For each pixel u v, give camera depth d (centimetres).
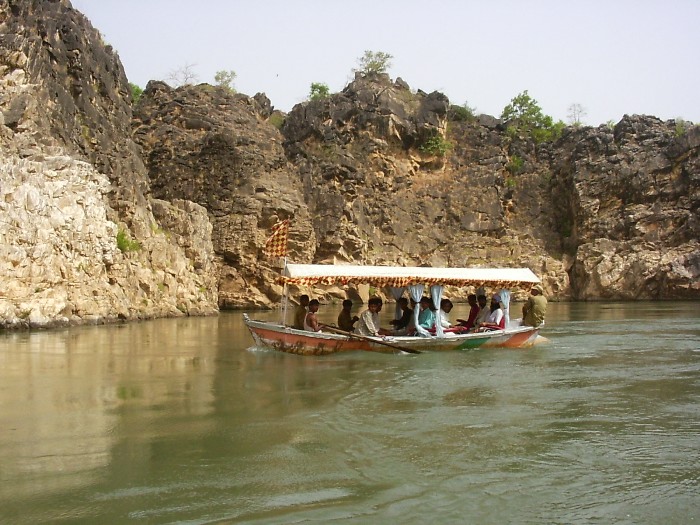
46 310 2569
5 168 2483
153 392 1299
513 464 881
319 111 6184
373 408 1175
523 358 1795
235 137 5162
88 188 2953
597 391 1332
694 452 937
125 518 694
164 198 5084
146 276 3453
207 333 2552
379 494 774
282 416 1109
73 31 3562
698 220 5862
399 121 6456
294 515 711
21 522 682
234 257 4794
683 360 1775
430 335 1911
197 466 854
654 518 727
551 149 6900
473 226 6400
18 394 1270
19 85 2988
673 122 6412
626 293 5772
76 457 882
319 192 5659
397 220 6203
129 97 4338
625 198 6159
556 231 6600
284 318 1877
